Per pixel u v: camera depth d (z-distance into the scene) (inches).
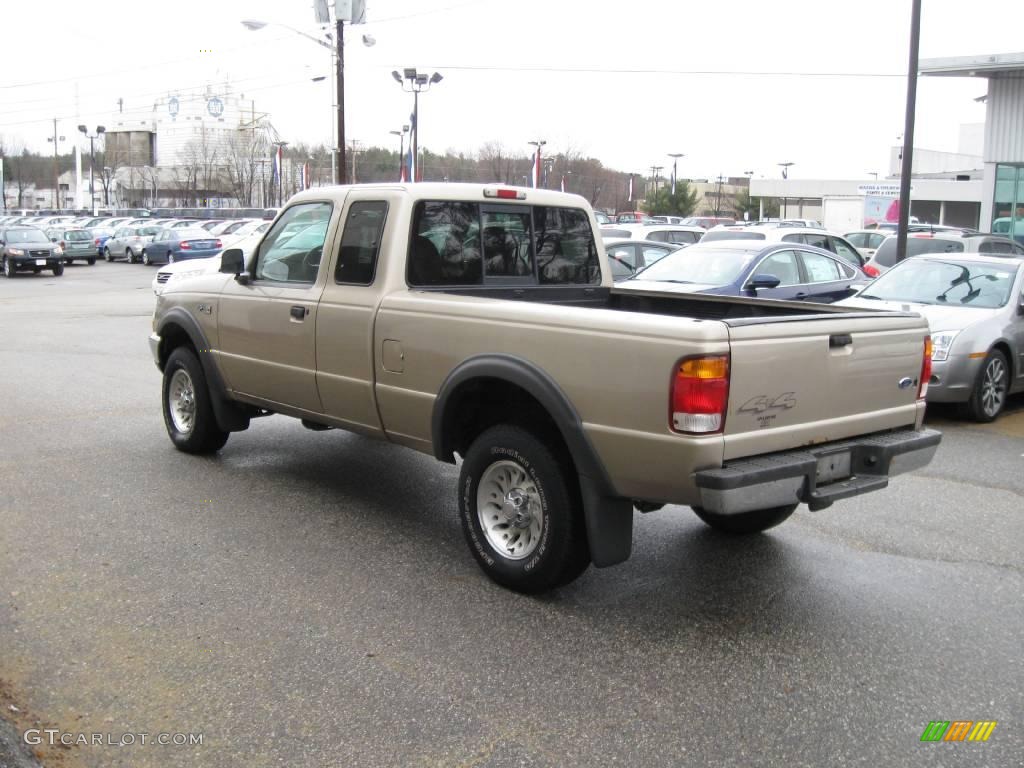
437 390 203.9
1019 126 1077.1
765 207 3425.2
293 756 133.6
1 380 430.9
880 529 238.7
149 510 242.1
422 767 131.6
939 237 687.7
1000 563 215.5
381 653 165.3
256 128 3794.3
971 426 368.5
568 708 148.2
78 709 144.9
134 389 411.2
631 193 3179.1
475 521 199.3
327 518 238.8
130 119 4483.3
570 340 175.9
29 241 1286.9
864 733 142.9
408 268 220.5
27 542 216.8
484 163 2532.0
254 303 256.7
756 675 160.2
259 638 170.1
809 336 174.2
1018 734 143.4
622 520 179.3
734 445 163.9
